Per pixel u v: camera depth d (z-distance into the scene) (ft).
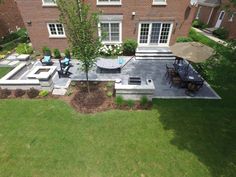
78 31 29.63
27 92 39.24
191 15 56.24
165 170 23.53
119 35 59.82
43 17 55.36
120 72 49.29
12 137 28.81
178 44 43.21
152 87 35.19
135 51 58.70
